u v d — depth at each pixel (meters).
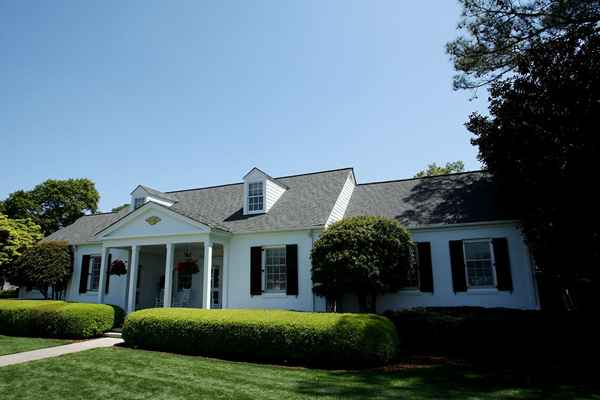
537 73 10.84
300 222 15.05
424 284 13.70
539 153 10.28
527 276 12.57
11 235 21.72
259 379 7.91
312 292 13.75
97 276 19.98
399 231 12.98
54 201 42.69
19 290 21.95
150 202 16.25
